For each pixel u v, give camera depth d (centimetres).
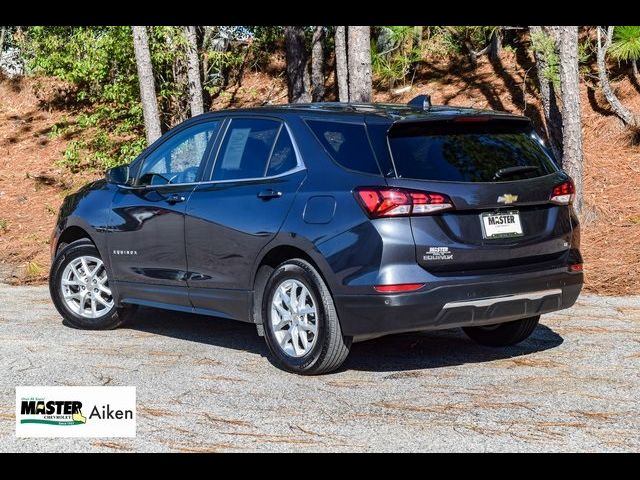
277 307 641
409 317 586
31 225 1498
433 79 1783
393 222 585
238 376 632
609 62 1655
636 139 1458
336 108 657
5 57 2197
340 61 1669
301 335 628
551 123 1399
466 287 593
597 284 956
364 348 715
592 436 491
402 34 1514
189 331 793
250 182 669
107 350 718
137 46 1462
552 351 688
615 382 597
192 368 657
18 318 861
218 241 677
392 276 582
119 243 762
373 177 596
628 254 1076
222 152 702
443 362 664
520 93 1653
